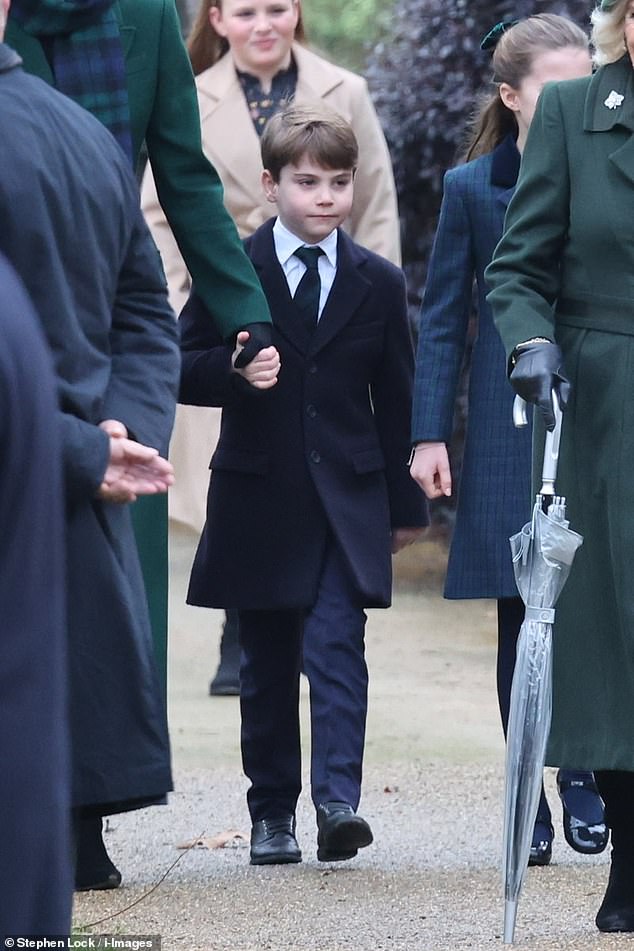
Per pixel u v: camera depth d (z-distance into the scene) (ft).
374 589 64.59
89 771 39.32
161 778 40.06
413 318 134.72
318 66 87.45
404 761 82.02
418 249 134.31
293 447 65.31
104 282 40.63
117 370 42.34
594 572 53.72
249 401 65.21
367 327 66.28
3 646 27.45
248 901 59.26
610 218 53.16
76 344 39.45
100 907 58.54
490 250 66.69
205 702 93.25
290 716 66.08
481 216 66.74
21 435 27.37
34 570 27.55
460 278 67.31
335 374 65.82
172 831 70.38
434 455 66.85
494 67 67.67
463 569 66.54
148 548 60.44
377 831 70.03
